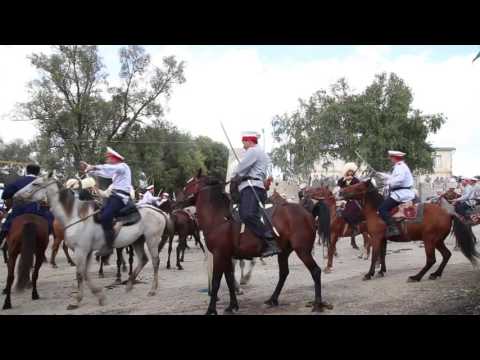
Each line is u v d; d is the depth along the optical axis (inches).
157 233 375.2
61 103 1451.8
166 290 380.2
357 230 466.9
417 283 339.3
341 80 1374.3
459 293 282.4
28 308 319.0
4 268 546.6
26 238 314.8
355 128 1318.9
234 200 278.1
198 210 289.7
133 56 1520.7
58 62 1437.0
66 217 316.5
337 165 1674.5
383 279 374.6
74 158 1466.5
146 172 1599.4
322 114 1304.1
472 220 569.3
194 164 1838.1
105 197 348.5
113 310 303.3
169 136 1641.2
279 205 292.5
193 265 558.3
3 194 339.6
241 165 278.1
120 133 1567.4
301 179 1288.1
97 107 1502.2
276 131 1328.7
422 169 1380.4
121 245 349.7
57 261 590.2
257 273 460.8
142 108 1574.8
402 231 365.1
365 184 388.2
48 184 316.5
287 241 284.7
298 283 389.1
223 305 311.1
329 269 448.5
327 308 274.4
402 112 1293.1
